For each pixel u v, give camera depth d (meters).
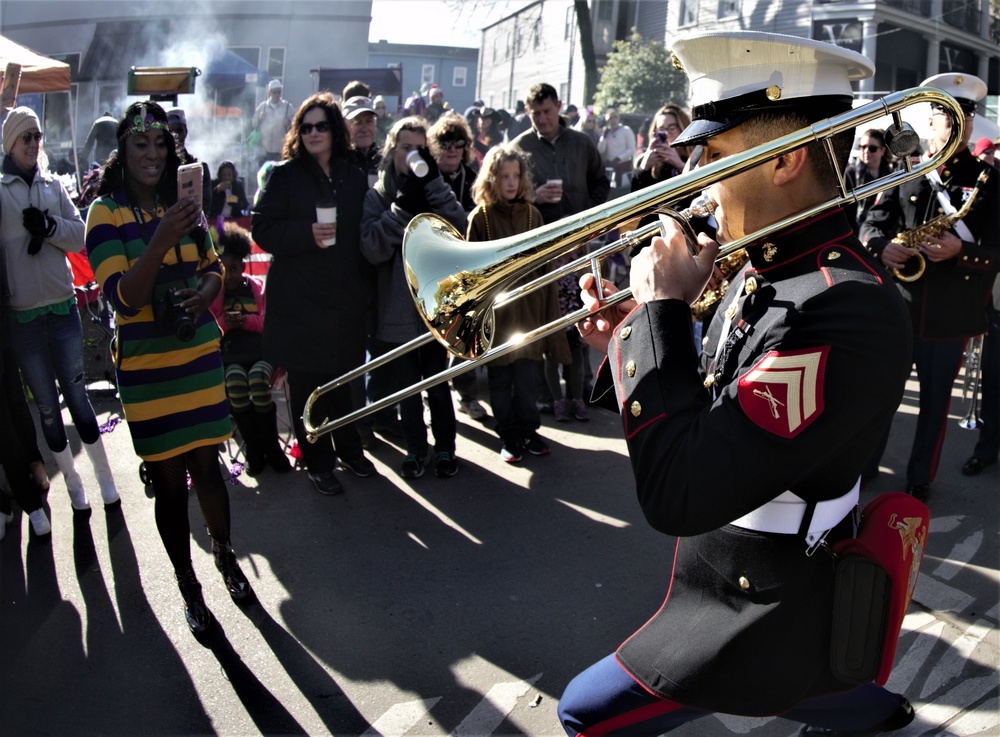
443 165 4.47
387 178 3.97
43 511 3.43
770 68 1.27
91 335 5.17
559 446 4.59
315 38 11.94
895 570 1.35
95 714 2.44
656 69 16.05
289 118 10.55
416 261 1.65
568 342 4.64
